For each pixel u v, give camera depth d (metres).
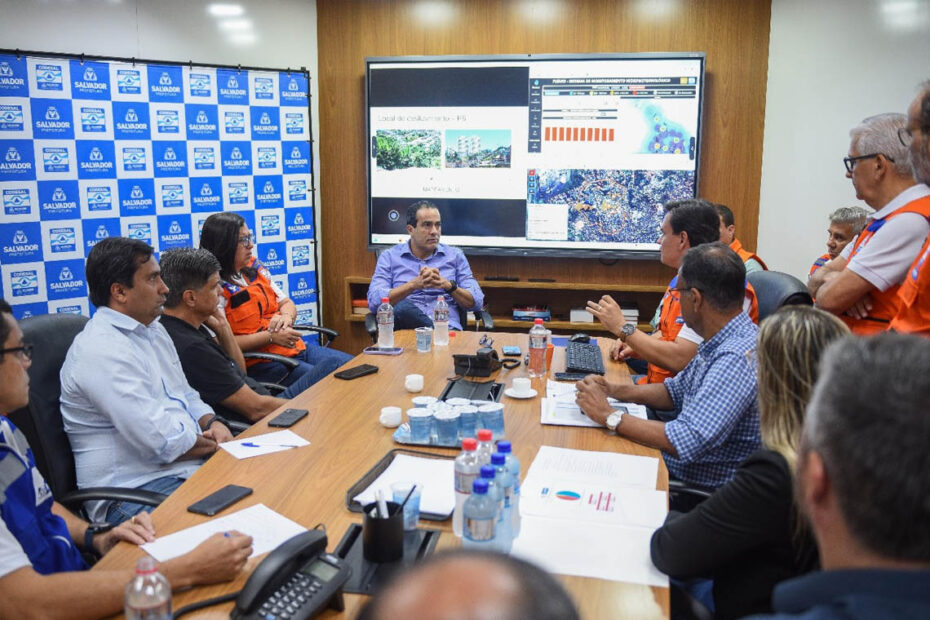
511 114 5.03
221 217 3.60
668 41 4.91
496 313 5.43
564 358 3.12
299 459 1.97
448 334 3.42
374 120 5.17
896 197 2.36
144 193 4.61
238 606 1.24
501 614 0.37
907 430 0.66
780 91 4.75
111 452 2.16
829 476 0.71
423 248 4.27
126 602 1.21
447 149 5.12
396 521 1.43
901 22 4.02
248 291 3.69
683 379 2.38
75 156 4.34
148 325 2.39
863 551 0.68
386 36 5.18
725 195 5.00
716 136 4.95
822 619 0.64
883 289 2.33
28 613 1.29
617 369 2.95
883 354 0.72
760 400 1.41
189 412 2.49
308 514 1.65
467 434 2.11
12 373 1.51
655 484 1.81
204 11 4.79
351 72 5.25
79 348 2.16
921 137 1.76
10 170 4.16
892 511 0.65
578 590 1.36
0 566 1.31
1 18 4.13
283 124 5.09
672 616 1.45
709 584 1.67
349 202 5.41
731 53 4.85
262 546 1.51
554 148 5.02
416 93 5.09
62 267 4.38
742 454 2.06
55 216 4.32
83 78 4.32
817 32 4.49
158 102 4.60
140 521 1.60
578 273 5.26
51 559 1.64
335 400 2.49
